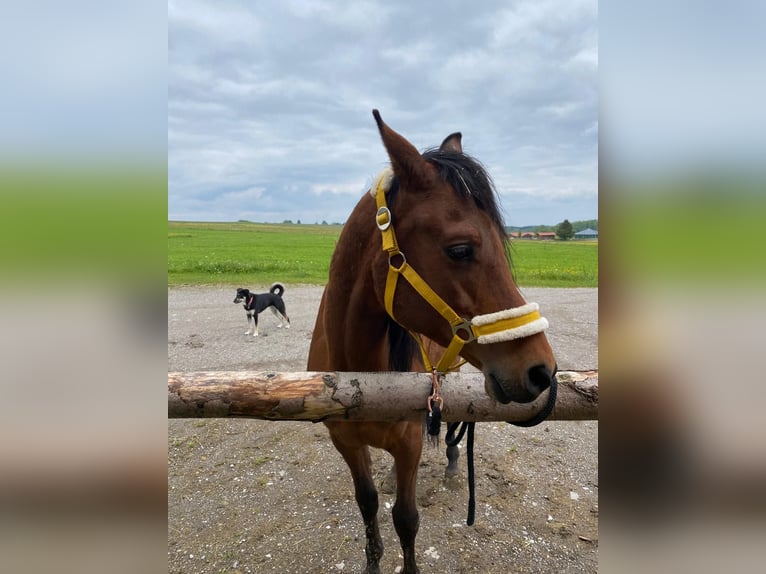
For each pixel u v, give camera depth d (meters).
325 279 16.38
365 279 1.88
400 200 1.70
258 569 2.71
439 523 3.08
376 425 2.04
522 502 3.32
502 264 1.64
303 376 1.70
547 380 1.53
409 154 1.66
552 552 2.84
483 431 4.45
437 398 1.66
